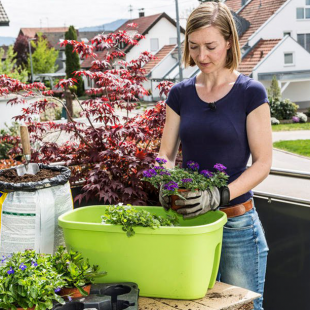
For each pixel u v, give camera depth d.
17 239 1.80
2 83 3.66
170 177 1.57
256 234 1.84
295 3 31.27
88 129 3.24
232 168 1.76
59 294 1.49
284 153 14.72
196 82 1.83
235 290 1.59
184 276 1.50
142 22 44.12
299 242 2.14
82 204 3.04
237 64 1.74
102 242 1.54
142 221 1.49
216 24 1.64
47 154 3.45
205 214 1.67
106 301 1.46
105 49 3.60
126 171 3.05
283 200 2.17
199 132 1.76
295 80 28.69
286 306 2.22
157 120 3.14
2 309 1.40
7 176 1.94
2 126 9.34
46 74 44.94
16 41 54.22
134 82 3.41
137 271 1.54
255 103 1.71
